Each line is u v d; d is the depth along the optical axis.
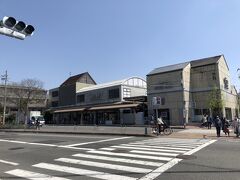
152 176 7.89
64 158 11.45
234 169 8.51
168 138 19.97
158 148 13.78
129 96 52.75
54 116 69.00
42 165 10.03
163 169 8.77
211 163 9.51
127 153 12.29
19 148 15.23
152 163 9.82
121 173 8.40
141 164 9.70
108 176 8.06
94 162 10.35
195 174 8.00
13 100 68.31
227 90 45.50
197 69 44.41
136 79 55.19
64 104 67.62
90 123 56.38
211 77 42.66
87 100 59.91
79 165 9.84
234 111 49.06
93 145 15.71
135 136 22.34
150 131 25.28
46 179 7.88
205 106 42.72
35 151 13.81
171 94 43.72
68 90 66.75
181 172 8.28
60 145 16.08
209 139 18.47
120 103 49.94
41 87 69.62
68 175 8.32
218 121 20.83
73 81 66.94
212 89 41.97
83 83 65.75
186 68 44.00
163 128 23.52
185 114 41.09
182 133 24.14
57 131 29.61
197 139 18.67
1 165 10.27
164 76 45.09
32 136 23.66
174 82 43.59
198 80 44.09
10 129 36.97
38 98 69.69
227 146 13.80
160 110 45.00
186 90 43.12
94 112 55.62
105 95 55.00
